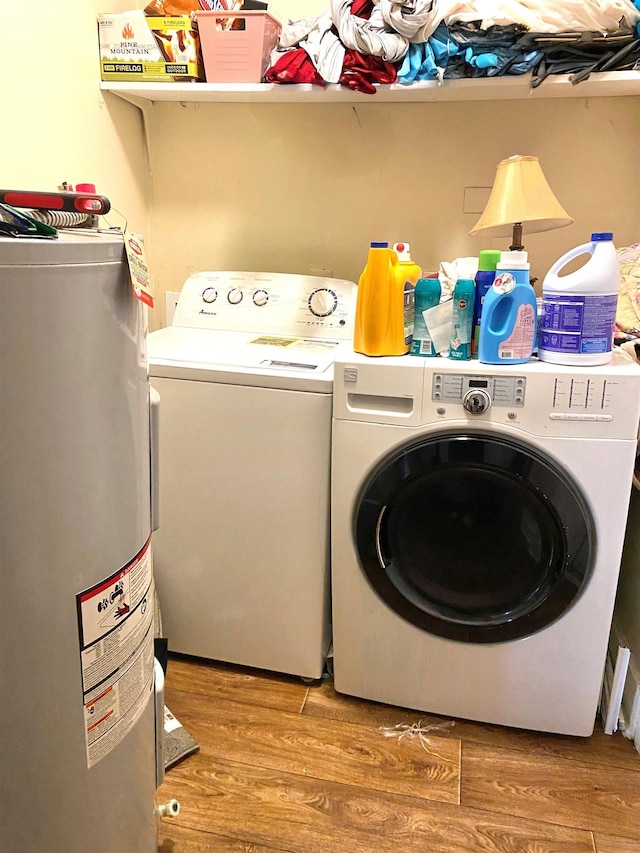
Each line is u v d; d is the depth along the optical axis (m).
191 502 1.71
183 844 1.33
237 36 1.78
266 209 2.15
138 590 1.00
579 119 1.89
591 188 1.94
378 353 1.51
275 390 1.57
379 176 2.04
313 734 1.62
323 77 1.73
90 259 0.81
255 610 1.75
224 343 1.83
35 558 0.82
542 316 1.46
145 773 1.10
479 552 1.57
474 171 1.98
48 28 1.64
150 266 2.28
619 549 1.45
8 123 1.53
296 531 1.65
